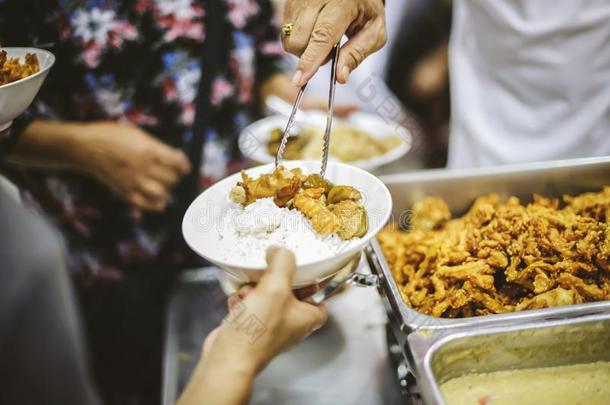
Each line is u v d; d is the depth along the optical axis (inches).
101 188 71.8
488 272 49.6
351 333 59.1
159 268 76.3
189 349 59.6
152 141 68.7
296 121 90.4
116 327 74.8
